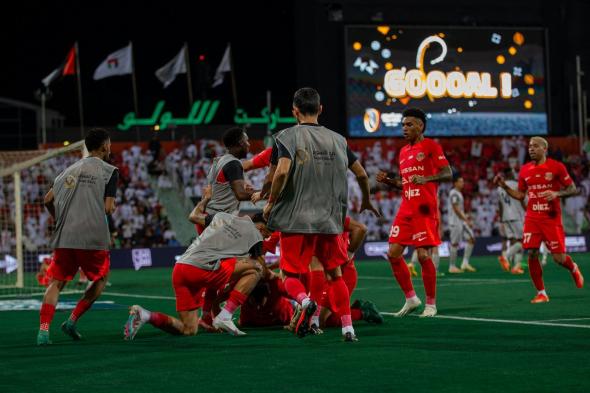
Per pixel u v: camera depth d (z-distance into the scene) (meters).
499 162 30.59
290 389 5.46
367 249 26.14
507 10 32.34
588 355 6.54
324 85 30.59
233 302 8.18
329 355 6.77
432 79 29.41
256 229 8.44
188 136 32.97
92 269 8.33
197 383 5.72
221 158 8.80
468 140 30.72
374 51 29.08
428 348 7.04
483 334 7.90
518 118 30.05
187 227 28.61
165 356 6.89
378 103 29.12
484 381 5.57
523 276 17.08
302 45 31.28
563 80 32.44
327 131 7.66
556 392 5.21
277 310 8.89
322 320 8.68
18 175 16.92
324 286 8.38
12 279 20.16
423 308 10.59
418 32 29.34
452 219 19.05
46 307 8.05
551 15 32.56
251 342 7.67
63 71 31.14
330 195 7.55
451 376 5.77
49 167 27.45
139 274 21.19
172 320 8.20
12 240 24.12
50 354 7.19
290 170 7.48
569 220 30.44
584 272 17.59
